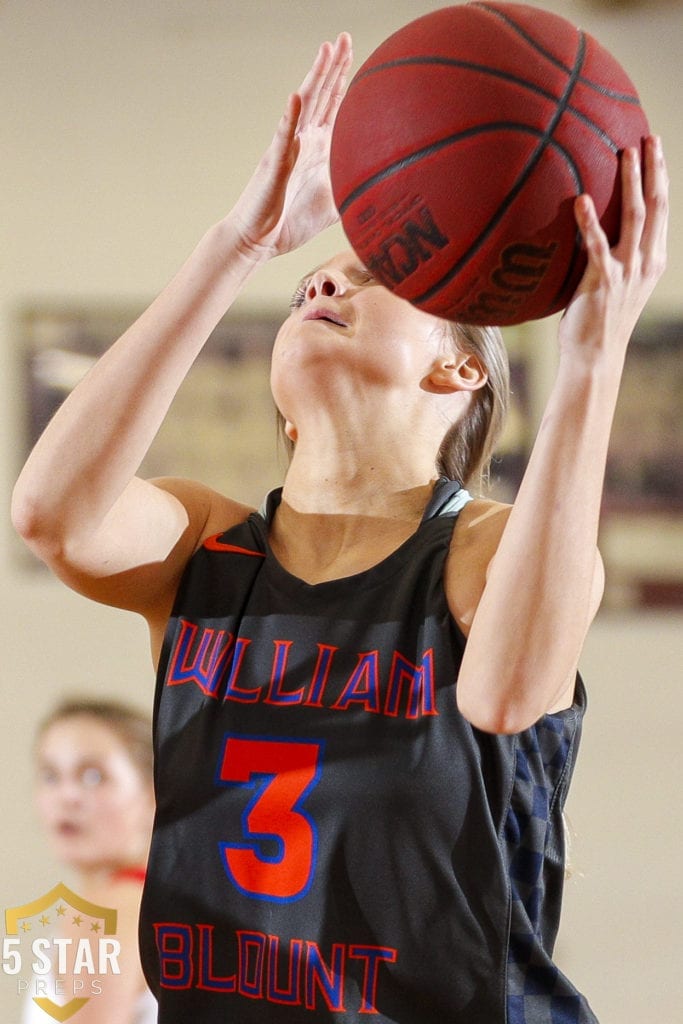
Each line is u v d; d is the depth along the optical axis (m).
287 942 2.97
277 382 3.47
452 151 2.71
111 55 11.55
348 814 2.98
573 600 2.75
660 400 11.05
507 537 2.80
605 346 2.73
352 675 3.09
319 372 3.37
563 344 2.76
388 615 3.14
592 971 10.08
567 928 10.15
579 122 2.72
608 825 10.38
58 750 6.92
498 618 2.77
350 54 3.39
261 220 3.15
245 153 11.47
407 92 2.78
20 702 10.53
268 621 3.25
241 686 3.19
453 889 2.91
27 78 11.49
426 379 3.45
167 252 11.32
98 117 11.47
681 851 10.33
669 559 10.86
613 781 10.45
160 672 3.34
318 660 3.14
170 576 3.52
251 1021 2.99
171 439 10.91
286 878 3.00
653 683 10.64
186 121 11.48
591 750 10.50
